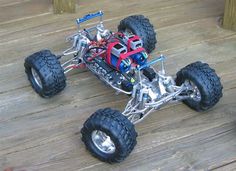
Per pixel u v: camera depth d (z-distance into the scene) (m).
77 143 1.12
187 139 1.13
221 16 1.61
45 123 1.18
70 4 1.60
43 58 1.19
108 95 1.26
